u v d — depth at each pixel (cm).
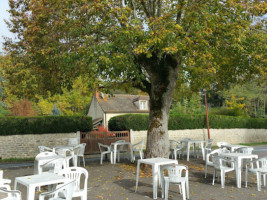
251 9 923
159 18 924
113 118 2191
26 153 1698
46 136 1750
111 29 928
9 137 1666
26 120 1705
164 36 869
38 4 967
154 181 721
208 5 939
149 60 1062
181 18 1062
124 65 930
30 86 1206
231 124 2719
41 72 1141
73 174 627
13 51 1167
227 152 1020
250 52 1076
